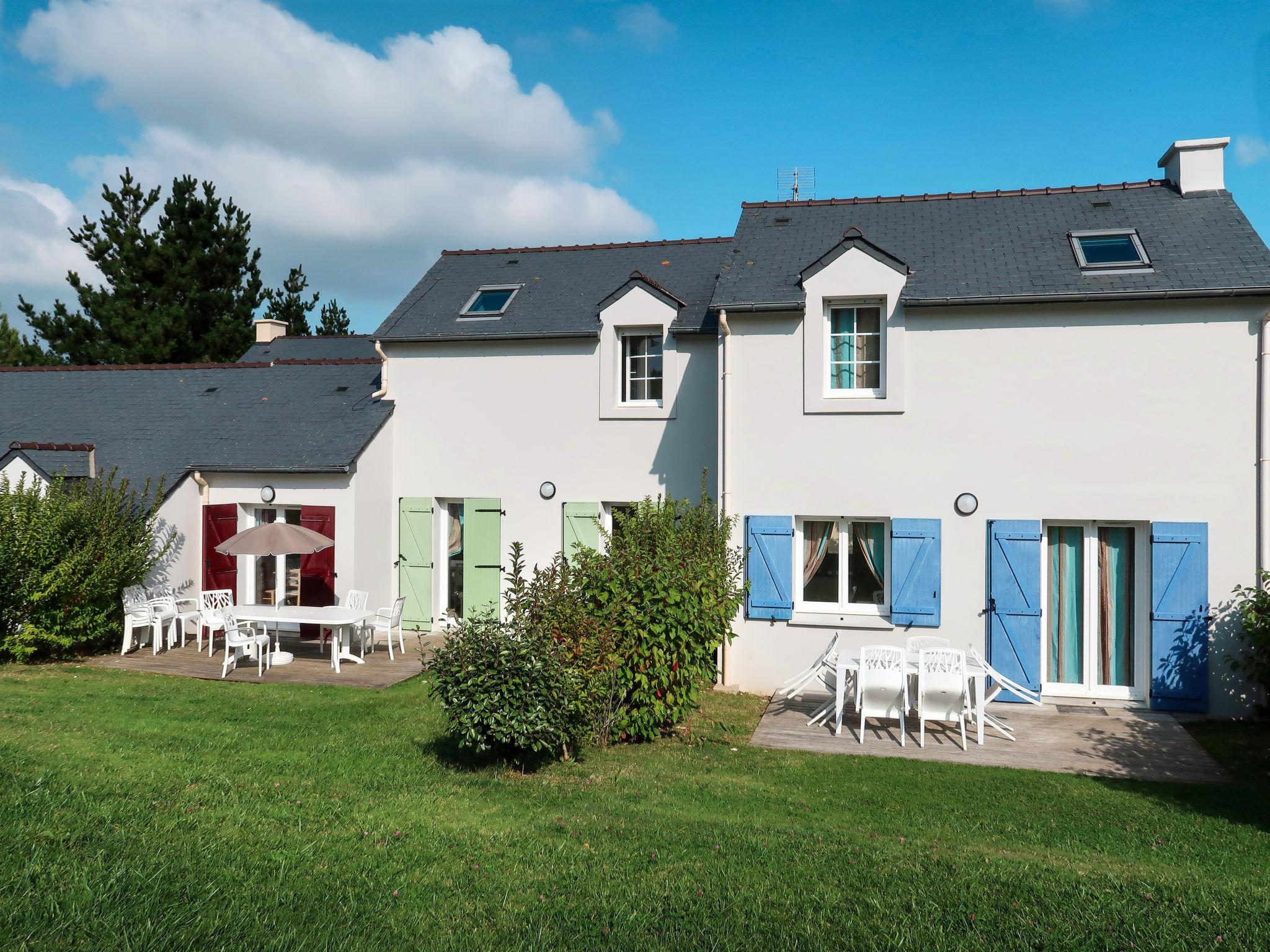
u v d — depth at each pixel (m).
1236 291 11.28
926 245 13.77
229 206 31.38
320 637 15.86
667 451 15.06
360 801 7.24
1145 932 5.05
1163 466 11.74
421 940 4.78
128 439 17.16
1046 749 9.98
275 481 15.82
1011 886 5.73
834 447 12.74
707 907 5.33
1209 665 11.49
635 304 15.12
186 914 4.90
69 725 9.51
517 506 15.82
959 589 12.34
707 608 10.20
